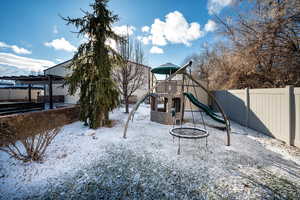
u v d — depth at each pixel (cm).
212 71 1366
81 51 533
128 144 387
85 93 553
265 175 247
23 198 192
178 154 329
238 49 830
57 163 277
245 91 609
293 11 550
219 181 230
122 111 1064
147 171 257
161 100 1462
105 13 529
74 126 572
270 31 620
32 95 2036
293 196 198
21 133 359
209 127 604
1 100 1678
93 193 203
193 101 560
